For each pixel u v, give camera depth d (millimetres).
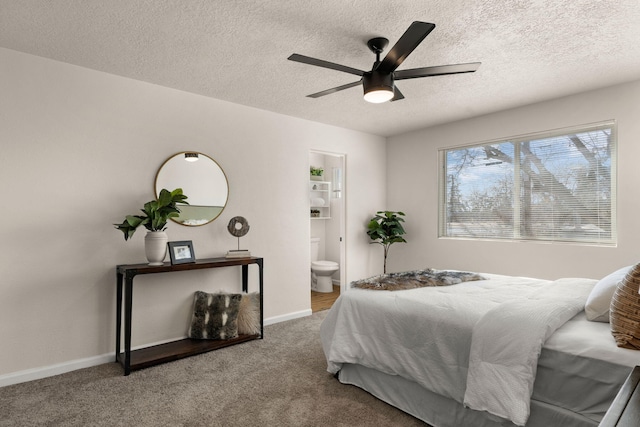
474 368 1784
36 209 2705
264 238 4023
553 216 3832
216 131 3668
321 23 2293
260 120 4016
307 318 4270
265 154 4051
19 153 2645
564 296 2119
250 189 3912
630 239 3275
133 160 3156
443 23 2283
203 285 3562
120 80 3102
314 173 6152
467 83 3289
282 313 4172
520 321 1784
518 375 1641
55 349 2760
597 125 3488
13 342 2600
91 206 2941
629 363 1463
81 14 2184
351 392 2439
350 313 2549
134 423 2068
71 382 2592
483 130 4316
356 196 5059
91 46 2586
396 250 5320
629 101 3279
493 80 3225
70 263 2842
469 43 2543
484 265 4312
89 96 2947
